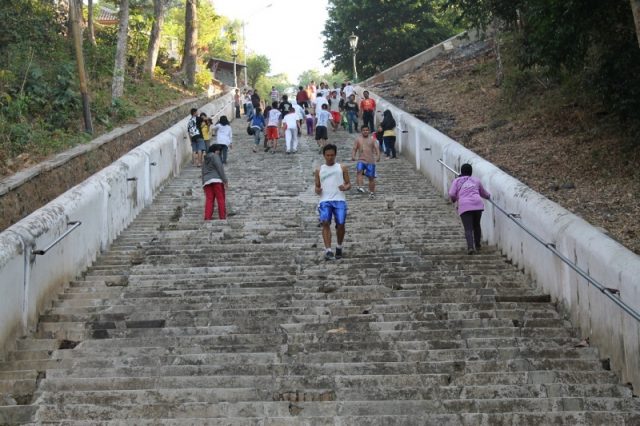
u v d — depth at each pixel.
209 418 4.94
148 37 32.41
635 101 12.12
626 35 11.99
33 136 13.43
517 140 15.70
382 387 5.58
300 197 14.11
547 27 12.55
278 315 7.27
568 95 16.78
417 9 37.66
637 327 5.41
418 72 30.33
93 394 5.42
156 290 8.20
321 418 4.92
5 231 6.88
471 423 4.89
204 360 6.17
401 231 10.98
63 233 8.16
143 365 6.12
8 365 6.11
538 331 6.74
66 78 16.89
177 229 11.54
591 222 9.75
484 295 7.75
